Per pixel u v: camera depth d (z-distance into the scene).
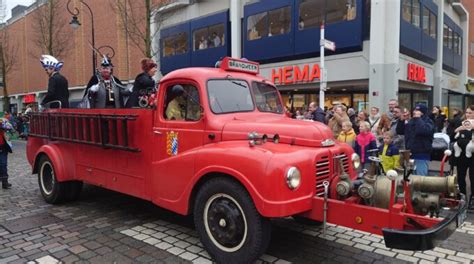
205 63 21.06
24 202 6.32
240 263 3.64
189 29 21.77
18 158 12.07
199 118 4.27
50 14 22.08
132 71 25.50
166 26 23.50
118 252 4.19
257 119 4.40
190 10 22.20
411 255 4.14
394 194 3.22
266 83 5.16
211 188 3.85
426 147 6.10
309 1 16.20
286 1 17.06
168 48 23.44
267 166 3.42
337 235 4.71
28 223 5.18
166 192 4.41
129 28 18.42
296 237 4.64
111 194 6.82
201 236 3.98
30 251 4.21
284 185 3.40
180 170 4.19
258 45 18.39
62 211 5.77
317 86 16.84
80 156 5.80
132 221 5.26
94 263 3.91
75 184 6.17
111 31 26.44
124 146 4.86
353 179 4.14
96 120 5.27
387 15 14.20
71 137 5.79
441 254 4.17
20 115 21.73
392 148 6.20
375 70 14.29
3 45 27.52
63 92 6.62
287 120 4.45
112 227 5.01
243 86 4.75
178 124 4.39
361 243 4.46
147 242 4.48
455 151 6.17
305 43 16.44
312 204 3.63
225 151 3.76
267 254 4.13
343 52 15.50
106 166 5.34
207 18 20.69
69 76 30.77
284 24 17.34
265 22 18.12
